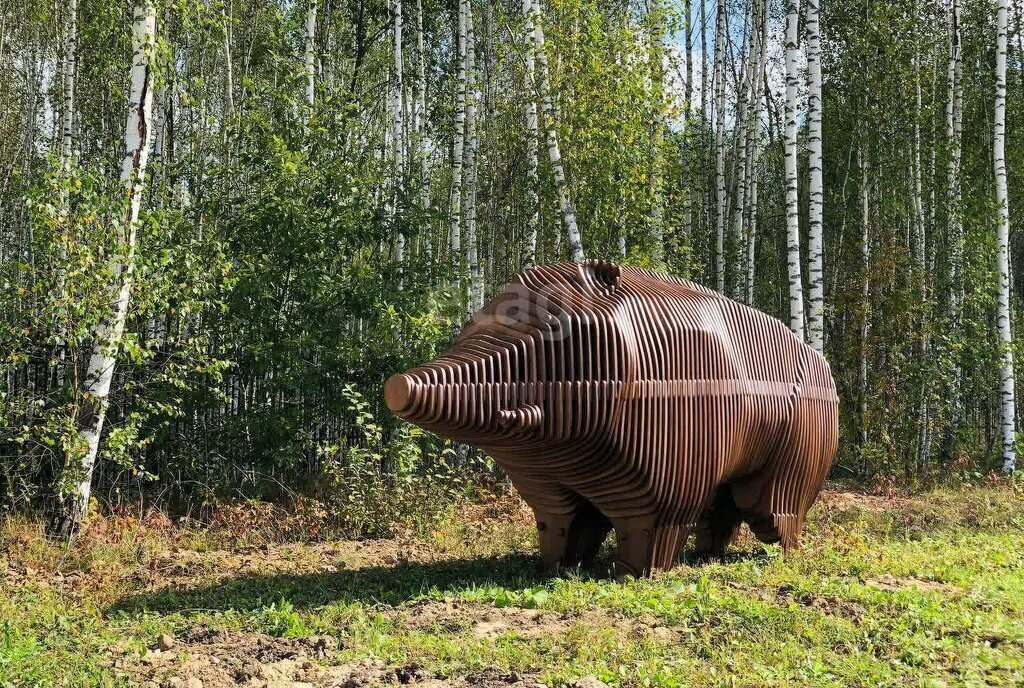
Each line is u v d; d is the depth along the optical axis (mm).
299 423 10711
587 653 4918
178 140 15203
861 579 7027
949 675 4832
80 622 5668
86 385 8328
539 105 12773
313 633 5371
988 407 17875
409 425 10289
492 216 17500
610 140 12336
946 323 16828
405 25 19531
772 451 7734
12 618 5684
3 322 8047
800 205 23719
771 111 24297
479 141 17641
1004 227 15750
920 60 19469
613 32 12734
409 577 6961
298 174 10969
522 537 8781
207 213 11336
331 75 18938
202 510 9672
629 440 6348
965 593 6602
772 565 7348
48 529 8227
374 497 9602
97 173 9266
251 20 18406
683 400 6703
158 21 9242
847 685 4656
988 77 20406
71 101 13320
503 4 16719
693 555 8039
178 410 9266
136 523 8734
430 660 4828
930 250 18688
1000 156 15906
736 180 21984
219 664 4801
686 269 14867
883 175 19438
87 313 8023
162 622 5637
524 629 5438
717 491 8039
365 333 11438
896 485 14148
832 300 18141
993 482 14258
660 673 4629
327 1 18000
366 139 18141
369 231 11367
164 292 8836
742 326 7539
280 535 8984
